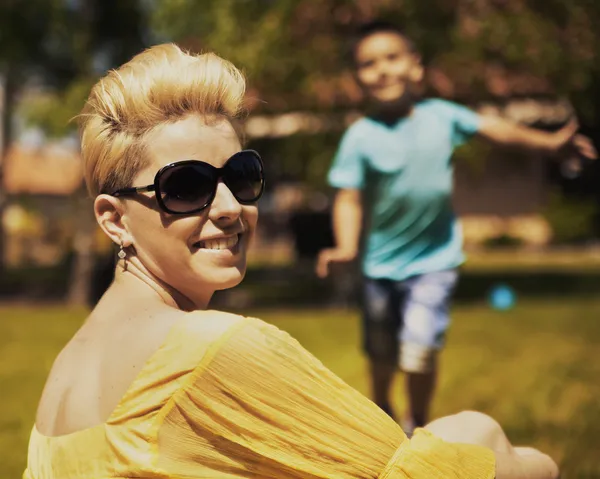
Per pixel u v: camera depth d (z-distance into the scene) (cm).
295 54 1155
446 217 460
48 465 159
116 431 151
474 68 1179
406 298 451
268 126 1285
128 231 171
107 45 1490
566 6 1181
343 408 157
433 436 171
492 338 898
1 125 1720
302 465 154
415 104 466
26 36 1404
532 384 618
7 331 1068
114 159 168
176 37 1303
